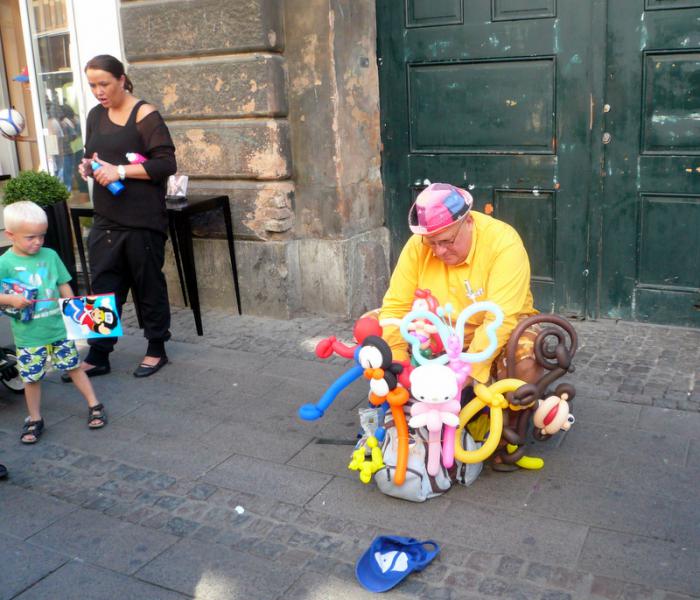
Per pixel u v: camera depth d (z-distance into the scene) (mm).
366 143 5344
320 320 5332
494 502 3043
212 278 5566
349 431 3715
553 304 5117
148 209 4332
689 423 3588
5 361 4246
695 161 4520
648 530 2814
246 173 5227
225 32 5023
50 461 3576
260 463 3461
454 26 4996
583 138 4773
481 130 5082
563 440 3486
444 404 2852
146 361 4566
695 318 4754
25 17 6109
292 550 2830
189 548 2875
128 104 4312
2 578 2736
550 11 4684
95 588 2668
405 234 5590
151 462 3521
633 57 4531
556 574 2602
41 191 5406
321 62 4965
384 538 2752
